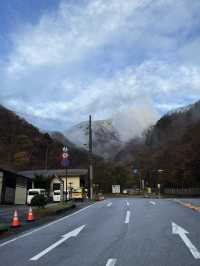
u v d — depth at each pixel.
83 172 68.38
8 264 7.96
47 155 99.38
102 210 24.58
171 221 16.44
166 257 8.40
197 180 81.06
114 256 8.64
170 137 161.12
